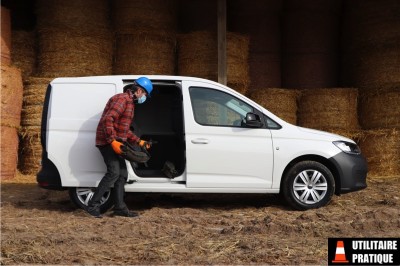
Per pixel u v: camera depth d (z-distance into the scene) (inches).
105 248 185.5
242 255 176.6
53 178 253.3
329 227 216.4
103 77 261.9
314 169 263.0
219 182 257.8
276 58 466.3
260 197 312.0
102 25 422.9
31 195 322.0
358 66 445.4
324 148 265.1
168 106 285.6
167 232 208.1
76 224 224.1
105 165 253.0
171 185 255.6
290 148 263.0
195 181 255.6
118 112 235.8
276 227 213.3
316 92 435.2
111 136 233.3
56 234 201.6
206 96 265.9
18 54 414.9
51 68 405.4
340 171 265.4
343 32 472.4
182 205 283.4
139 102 245.1
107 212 258.2
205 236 203.8
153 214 249.4
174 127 274.8
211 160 257.1
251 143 261.0
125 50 420.2
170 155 281.0
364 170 272.1
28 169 409.4
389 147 416.5
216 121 264.2
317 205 262.2
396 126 418.9
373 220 224.5
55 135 254.8
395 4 421.7
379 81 426.9
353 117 433.7
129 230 211.3
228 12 470.6
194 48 422.9
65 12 409.7
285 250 182.9
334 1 473.1
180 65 430.0
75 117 256.5
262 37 462.6
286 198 262.2
